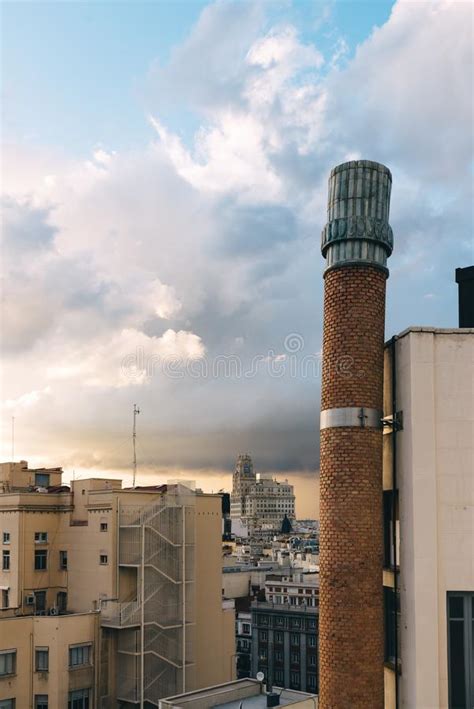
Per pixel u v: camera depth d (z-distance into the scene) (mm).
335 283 24250
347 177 24719
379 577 22672
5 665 59094
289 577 147250
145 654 63969
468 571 21359
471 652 21188
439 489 21812
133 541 66000
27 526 69312
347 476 22938
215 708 50469
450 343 22484
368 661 22078
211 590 73188
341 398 23391
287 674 133625
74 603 68875
